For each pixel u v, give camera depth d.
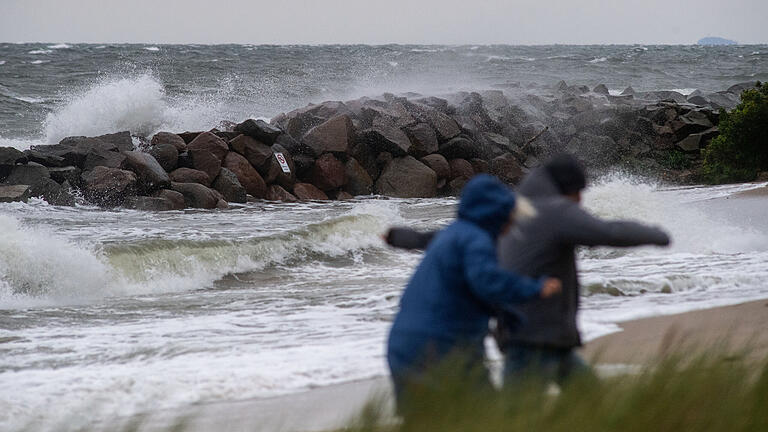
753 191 84.81
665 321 35.38
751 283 45.88
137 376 29.44
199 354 34.22
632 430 14.81
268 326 40.41
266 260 61.41
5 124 144.50
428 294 16.58
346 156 105.19
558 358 18.09
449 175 112.25
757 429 15.26
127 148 93.94
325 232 66.94
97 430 19.16
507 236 18.25
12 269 48.34
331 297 48.47
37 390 27.97
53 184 83.38
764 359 19.95
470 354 16.36
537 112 138.12
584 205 70.12
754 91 112.25
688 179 119.62
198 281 55.75
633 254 58.75
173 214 81.25
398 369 16.56
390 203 97.19
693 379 16.83
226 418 23.16
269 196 97.50
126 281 52.88
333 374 29.47
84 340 37.47
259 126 99.69
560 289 17.83
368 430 15.38
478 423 14.44
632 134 137.62
